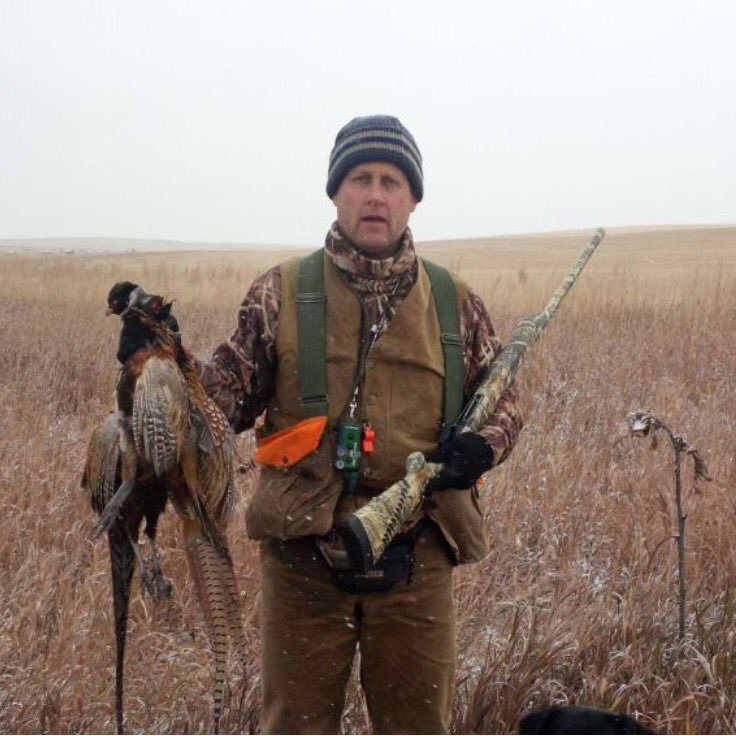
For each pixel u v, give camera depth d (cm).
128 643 426
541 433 782
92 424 834
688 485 623
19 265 3225
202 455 239
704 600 472
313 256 282
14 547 516
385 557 267
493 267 4594
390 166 271
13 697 381
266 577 281
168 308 239
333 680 279
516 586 496
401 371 271
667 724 365
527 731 201
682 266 3988
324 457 267
